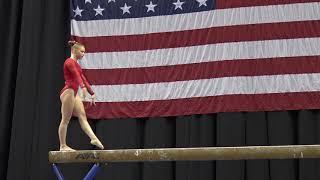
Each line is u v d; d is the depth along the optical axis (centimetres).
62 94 2058
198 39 2756
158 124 2756
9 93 2917
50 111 2848
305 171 2609
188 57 2752
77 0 2895
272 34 2697
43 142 2823
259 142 2669
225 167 2673
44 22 2961
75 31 2855
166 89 2747
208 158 1969
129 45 2812
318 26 2670
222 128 2681
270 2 2728
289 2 2714
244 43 2709
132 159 2009
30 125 2848
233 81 2684
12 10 2978
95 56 2819
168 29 2794
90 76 2802
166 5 2822
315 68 2636
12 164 2816
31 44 2914
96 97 2784
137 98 2764
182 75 2742
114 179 2777
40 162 2811
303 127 2625
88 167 2812
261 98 2653
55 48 2909
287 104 2628
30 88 2873
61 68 2906
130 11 2848
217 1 2772
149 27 2816
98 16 2866
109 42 2830
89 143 2822
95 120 2827
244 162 2681
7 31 2994
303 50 2661
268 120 2684
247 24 2725
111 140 2791
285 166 2648
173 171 2761
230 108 2664
